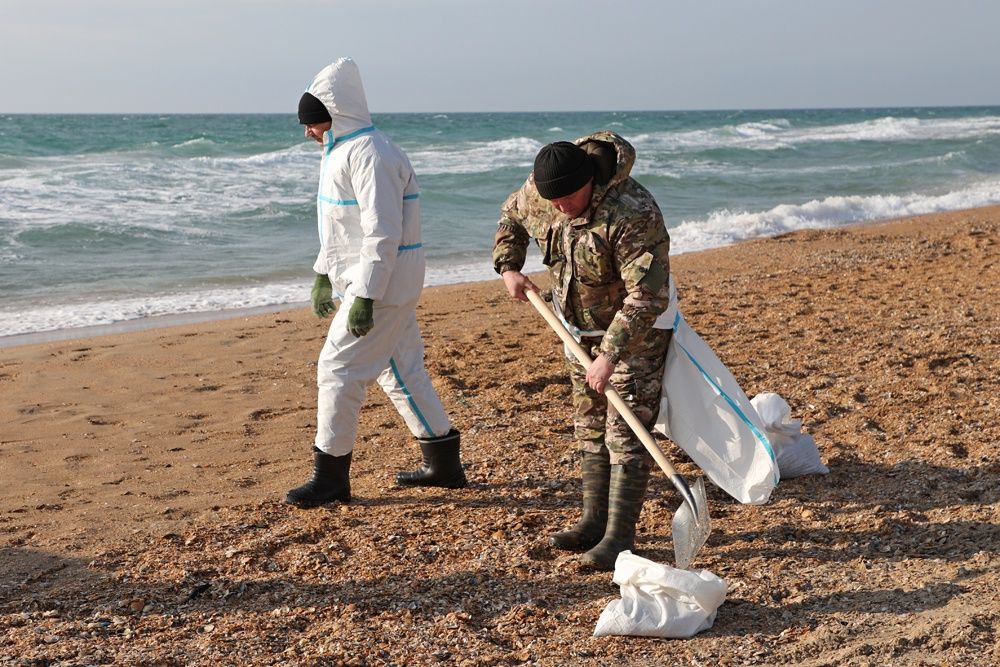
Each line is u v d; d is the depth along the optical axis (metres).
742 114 188.12
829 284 10.26
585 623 3.56
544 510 4.65
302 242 16.50
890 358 6.86
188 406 6.77
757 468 3.96
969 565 3.78
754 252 13.77
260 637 3.50
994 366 6.55
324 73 4.38
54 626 3.60
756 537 4.23
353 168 4.38
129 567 4.12
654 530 4.37
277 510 4.74
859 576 3.79
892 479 4.78
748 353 7.34
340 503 4.82
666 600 3.47
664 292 3.71
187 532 4.47
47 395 7.08
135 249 15.28
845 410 5.91
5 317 10.44
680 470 5.08
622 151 3.67
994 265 10.70
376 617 3.64
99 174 23.80
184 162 29.28
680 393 3.96
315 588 3.90
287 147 35.97
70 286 12.31
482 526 4.46
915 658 3.14
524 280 4.05
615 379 3.96
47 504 4.90
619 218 3.68
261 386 7.29
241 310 10.92
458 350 7.99
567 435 5.76
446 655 3.35
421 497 4.88
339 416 4.68
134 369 7.84
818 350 7.31
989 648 3.14
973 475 4.70
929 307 8.66
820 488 4.74
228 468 5.47
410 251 4.55
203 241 16.27
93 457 5.70
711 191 25.44
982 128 58.94
